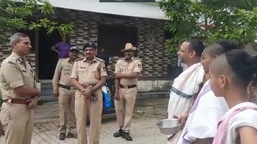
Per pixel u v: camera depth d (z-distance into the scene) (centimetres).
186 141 233
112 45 1129
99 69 533
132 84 654
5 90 406
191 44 310
